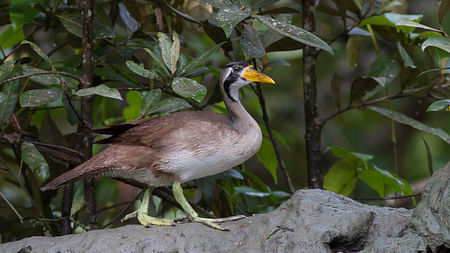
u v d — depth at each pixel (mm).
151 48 10219
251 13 8805
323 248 6984
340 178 11117
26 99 8367
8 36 11102
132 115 11914
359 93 10609
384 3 11180
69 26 9734
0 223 10914
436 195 6641
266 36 10094
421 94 10477
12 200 12781
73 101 10102
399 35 10836
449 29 14109
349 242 7180
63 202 10266
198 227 7840
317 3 10930
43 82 9047
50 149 9680
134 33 10320
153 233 7648
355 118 16234
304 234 7102
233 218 8070
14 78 8469
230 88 8742
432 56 10094
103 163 8086
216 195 11078
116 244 7484
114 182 13539
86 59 9250
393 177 10531
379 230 7270
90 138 9477
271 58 14367
